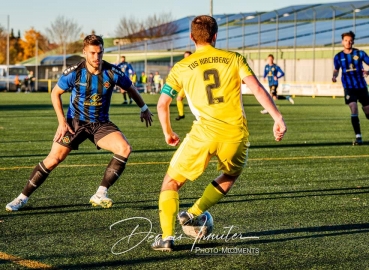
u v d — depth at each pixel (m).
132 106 54.09
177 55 114.69
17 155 19.92
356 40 90.31
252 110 48.97
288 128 31.28
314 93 83.69
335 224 10.67
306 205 12.27
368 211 11.75
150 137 26.28
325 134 28.05
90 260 8.48
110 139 11.55
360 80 23.44
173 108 53.09
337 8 88.50
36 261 8.40
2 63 173.62
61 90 11.50
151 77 97.62
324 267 8.20
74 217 11.16
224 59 8.99
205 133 8.85
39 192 13.48
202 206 9.51
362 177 15.78
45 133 27.81
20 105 53.53
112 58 123.31
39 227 10.40
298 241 9.55
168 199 9.02
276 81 47.12
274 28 108.06
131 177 15.68
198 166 8.95
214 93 8.88
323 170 16.98
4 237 9.72
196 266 8.26
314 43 86.56
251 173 16.38
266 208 11.98
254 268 8.17
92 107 11.61
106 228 10.37
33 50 179.00
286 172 16.61
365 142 24.55
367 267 8.20
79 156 19.70
